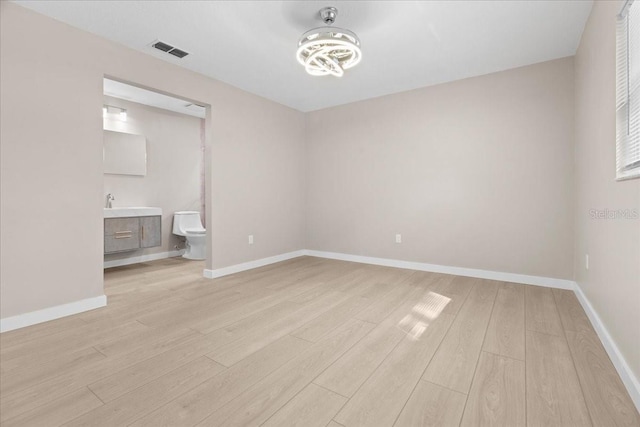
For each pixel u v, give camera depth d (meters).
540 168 3.12
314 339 1.98
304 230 4.93
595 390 1.43
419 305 2.61
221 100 3.57
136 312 2.46
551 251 3.09
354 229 4.43
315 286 3.18
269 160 4.24
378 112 4.14
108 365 1.66
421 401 1.37
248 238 3.95
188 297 2.83
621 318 1.59
